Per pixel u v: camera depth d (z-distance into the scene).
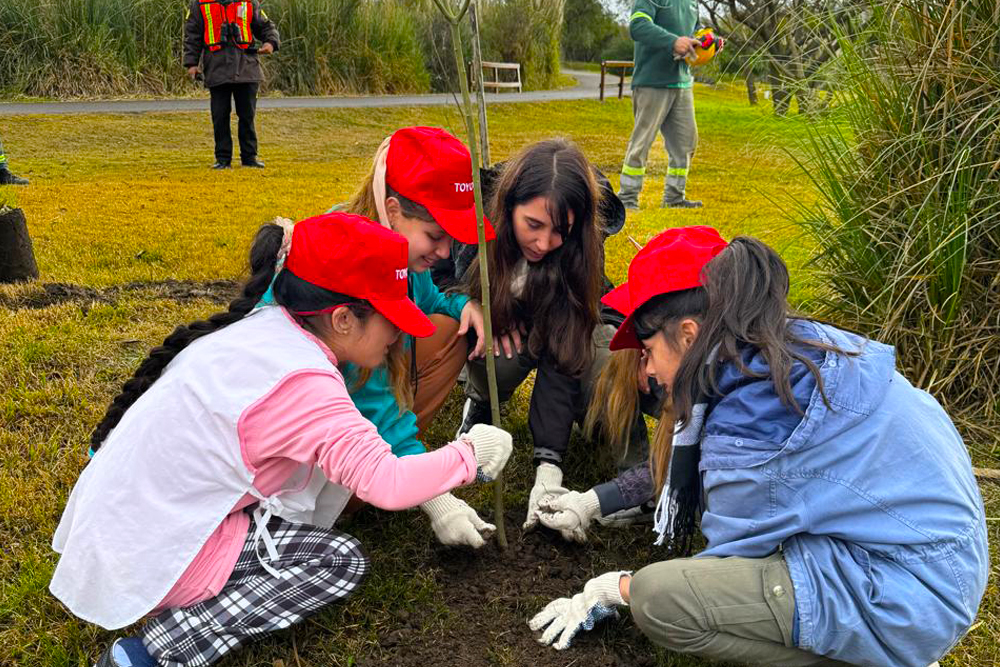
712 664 2.12
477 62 2.82
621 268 5.09
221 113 8.85
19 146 9.57
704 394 1.89
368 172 2.50
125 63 13.79
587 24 35.88
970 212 3.25
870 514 1.76
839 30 3.63
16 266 4.57
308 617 2.22
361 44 15.84
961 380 3.37
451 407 3.45
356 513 2.67
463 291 2.89
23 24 13.09
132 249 5.34
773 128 4.13
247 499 2.01
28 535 2.52
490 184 2.81
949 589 1.74
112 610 1.88
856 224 3.51
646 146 6.92
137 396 2.10
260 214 6.50
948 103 3.31
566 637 2.14
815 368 1.76
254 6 8.76
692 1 6.77
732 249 1.87
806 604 1.73
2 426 3.08
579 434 3.17
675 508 2.07
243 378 1.93
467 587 2.40
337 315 2.01
